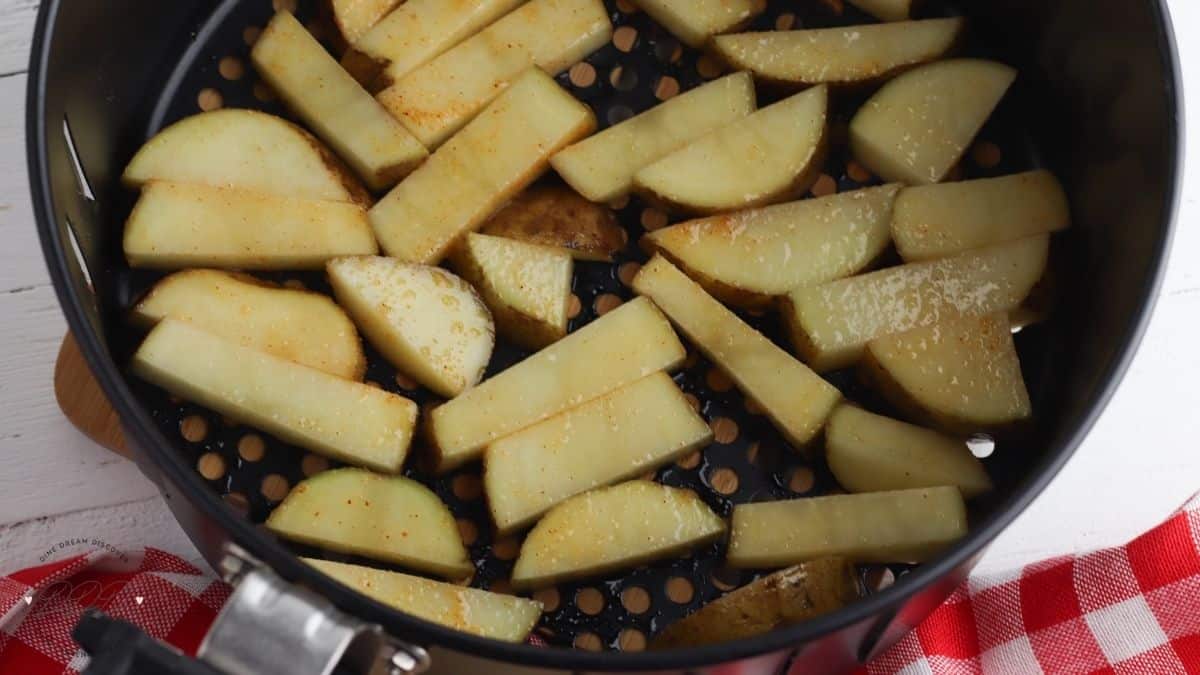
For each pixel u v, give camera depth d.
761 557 0.40
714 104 0.44
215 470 0.41
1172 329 0.48
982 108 0.44
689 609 0.40
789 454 0.42
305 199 0.42
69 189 0.41
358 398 0.40
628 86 0.45
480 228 0.43
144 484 0.46
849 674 0.44
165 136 0.43
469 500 0.41
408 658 0.35
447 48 0.44
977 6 0.47
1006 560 0.46
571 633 0.40
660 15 0.45
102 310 0.42
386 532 0.40
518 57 0.44
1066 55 0.45
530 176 0.43
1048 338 0.44
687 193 0.43
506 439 0.40
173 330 0.40
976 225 0.43
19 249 0.47
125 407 0.36
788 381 0.41
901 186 0.43
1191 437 0.47
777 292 0.42
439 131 0.43
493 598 0.39
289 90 0.43
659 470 0.41
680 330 0.42
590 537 0.40
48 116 0.39
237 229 0.42
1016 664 0.44
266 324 0.41
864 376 0.42
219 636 0.33
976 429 0.41
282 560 0.35
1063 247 0.44
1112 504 0.47
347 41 0.44
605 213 0.43
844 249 0.42
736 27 0.45
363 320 0.42
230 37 0.46
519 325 0.42
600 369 0.41
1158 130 0.41
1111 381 0.38
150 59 0.45
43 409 0.46
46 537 0.46
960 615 0.45
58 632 0.44
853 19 0.46
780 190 0.43
